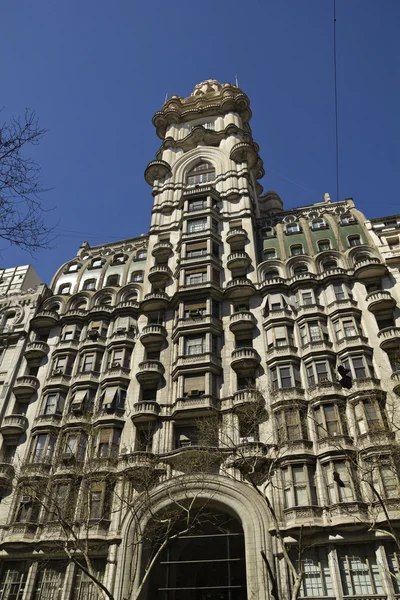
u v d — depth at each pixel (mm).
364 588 25641
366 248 42469
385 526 26547
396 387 31469
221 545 35250
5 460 36812
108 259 53250
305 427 32031
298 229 48531
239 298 41500
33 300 48406
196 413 34250
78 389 39438
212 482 30891
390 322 36750
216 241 46375
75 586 30109
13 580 31203
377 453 28672
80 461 34031
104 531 30875
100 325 44094
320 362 34781
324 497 28781
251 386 34625
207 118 64750
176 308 42031
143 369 38531
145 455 32906
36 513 33250
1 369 43188
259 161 61438
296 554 27438
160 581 32031
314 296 39719
